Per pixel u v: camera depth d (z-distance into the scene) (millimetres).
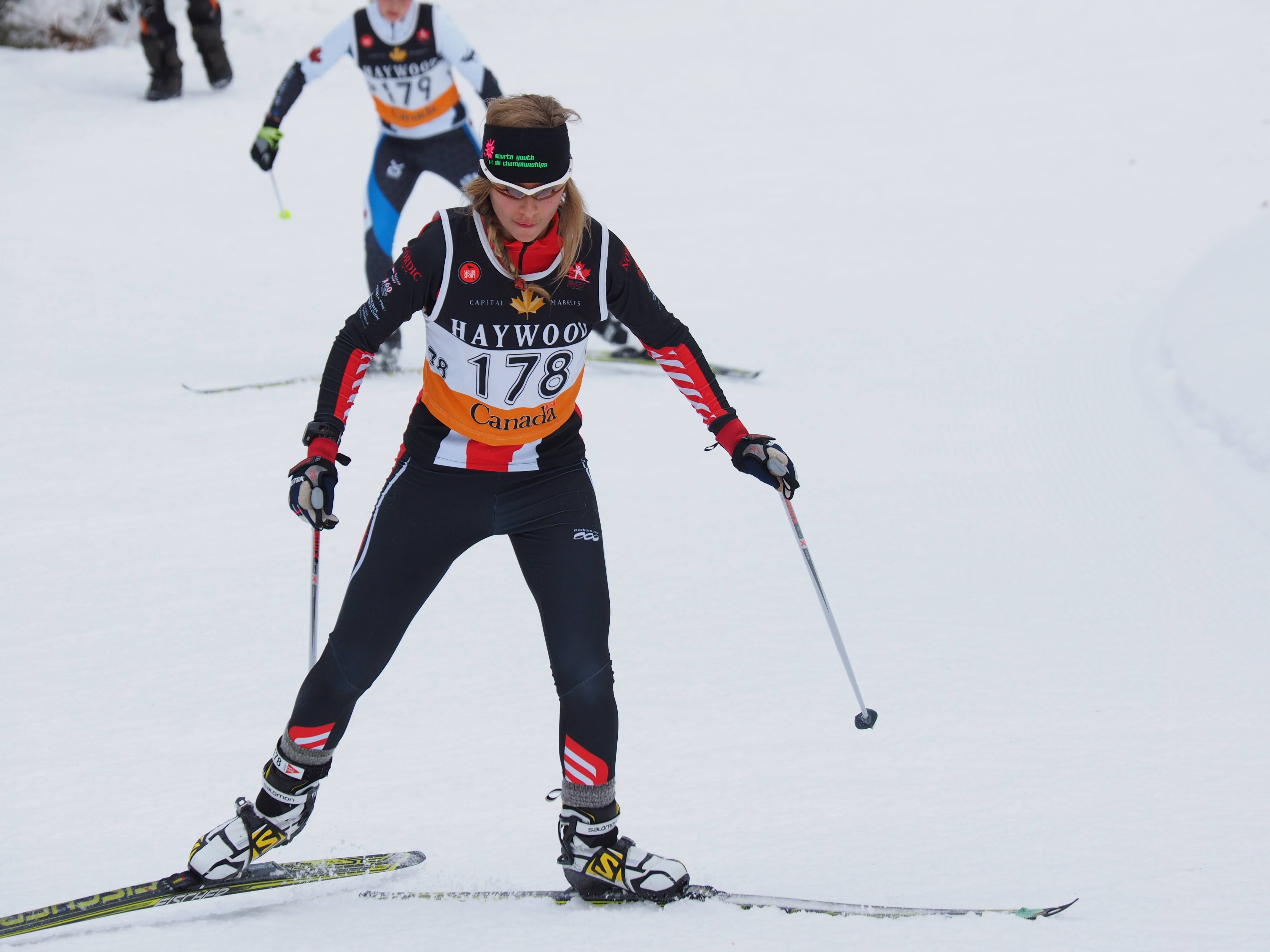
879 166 28969
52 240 23547
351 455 13539
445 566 5895
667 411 15242
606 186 27906
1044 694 8188
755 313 19625
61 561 10930
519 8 44719
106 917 5500
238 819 5738
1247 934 5168
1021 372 16250
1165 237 23219
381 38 15047
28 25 39312
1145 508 11758
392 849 6348
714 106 33875
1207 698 8023
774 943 5219
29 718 8047
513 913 5594
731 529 11586
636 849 5727
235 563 10914
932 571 10539
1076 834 6258
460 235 5500
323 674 5648
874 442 13938
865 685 8430
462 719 8039
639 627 9539
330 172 28906
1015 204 25969
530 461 5902
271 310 19906
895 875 5906
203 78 37906
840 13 41688
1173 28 38406
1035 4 41250
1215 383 13773
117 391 15922
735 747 7555
